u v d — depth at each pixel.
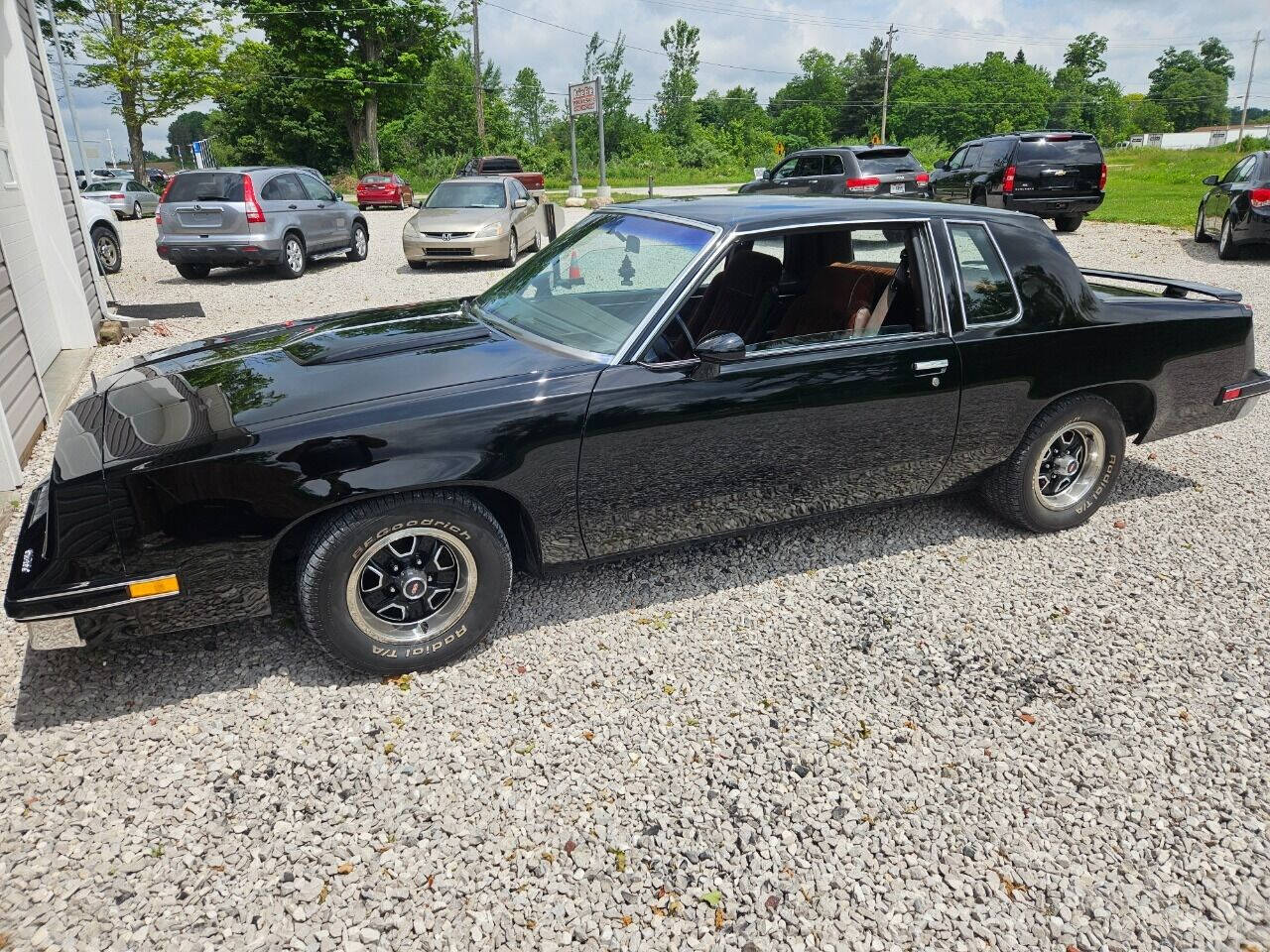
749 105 95.88
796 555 4.09
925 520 4.46
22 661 3.19
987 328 3.72
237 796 2.59
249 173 12.63
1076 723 2.97
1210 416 4.39
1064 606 3.69
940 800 2.63
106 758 2.73
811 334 3.50
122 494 2.65
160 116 39.91
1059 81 119.06
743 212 3.51
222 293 11.85
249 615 2.90
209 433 2.78
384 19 48.97
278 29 48.81
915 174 15.16
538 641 3.40
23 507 4.52
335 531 2.83
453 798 2.61
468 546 3.07
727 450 3.36
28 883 2.28
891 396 3.57
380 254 16.34
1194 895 2.31
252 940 2.14
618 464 3.19
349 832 2.47
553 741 2.86
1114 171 41.97
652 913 2.24
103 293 9.41
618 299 3.44
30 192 7.72
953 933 2.20
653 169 55.00
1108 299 4.09
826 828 2.52
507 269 13.86
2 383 5.07
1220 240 13.02
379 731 2.88
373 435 2.82
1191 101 137.88
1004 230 3.85
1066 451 4.23
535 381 3.08
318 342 3.55
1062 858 2.43
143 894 2.26
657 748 2.83
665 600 3.70
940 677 3.21
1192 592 3.80
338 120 54.97
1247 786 2.69
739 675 3.21
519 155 53.62
